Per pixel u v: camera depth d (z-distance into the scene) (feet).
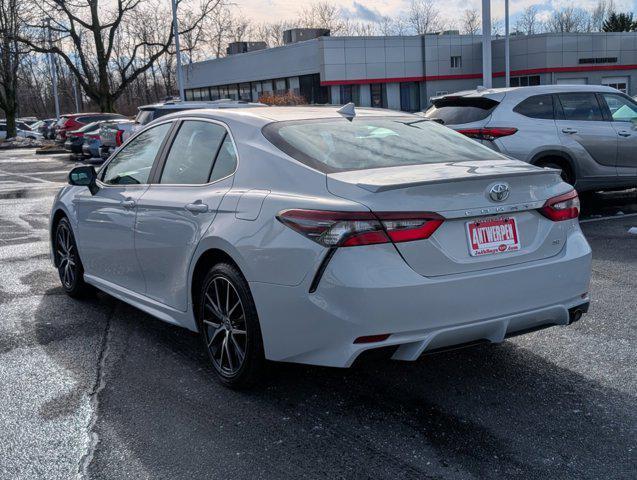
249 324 11.67
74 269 18.65
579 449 10.07
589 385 12.33
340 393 12.27
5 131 150.92
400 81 135.64
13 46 124.57
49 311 17.97
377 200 10.29
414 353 10.44
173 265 13.70
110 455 10.24
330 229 10.25
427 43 135.74
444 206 10.56
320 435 10.69
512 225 11.29
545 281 11.35
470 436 10.55
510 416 11.19
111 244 16.12
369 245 10.16
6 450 10.46
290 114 13.73
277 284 10.93
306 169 11.45
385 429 10.84
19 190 50.93
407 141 13.17
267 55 147.43
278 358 11.27
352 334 10.19
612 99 30.60
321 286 10.34
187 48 114.52
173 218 13.53
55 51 113.39
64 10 111.24
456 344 10.88
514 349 14.21
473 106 29.55
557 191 11.93
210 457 10.11
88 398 12.34
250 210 11.65
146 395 12.41
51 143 127.44
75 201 17.89
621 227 27.12
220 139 13.52
